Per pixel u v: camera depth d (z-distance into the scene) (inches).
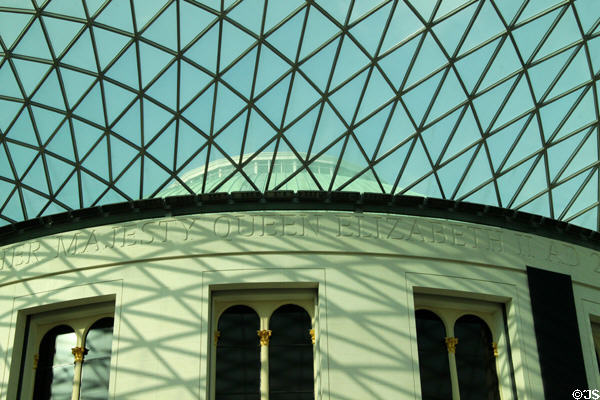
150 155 1077.1
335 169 1080.8
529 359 1020.5
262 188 1081.4
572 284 1105.4
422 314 1059.9
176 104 1051.3
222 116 1055.0
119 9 994.7
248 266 1008.9
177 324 972.6
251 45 1016.2
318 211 1061.8
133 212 1073.5
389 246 1037.8
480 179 1122.7
